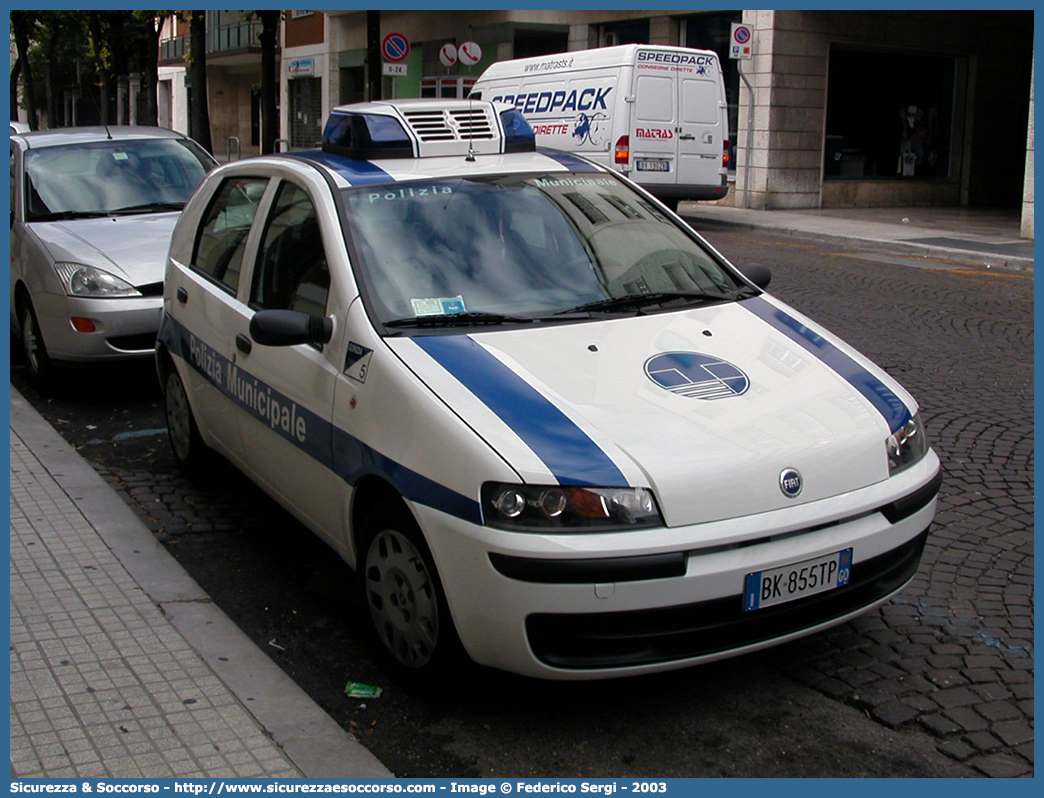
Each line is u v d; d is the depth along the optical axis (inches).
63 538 207.8
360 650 169.2
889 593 152.6
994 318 429.7
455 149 203.6
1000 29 1009.5
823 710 150.3
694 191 745.6
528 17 1100.5
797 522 139.6
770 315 183.0
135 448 271.4
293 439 177.6
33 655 161.6
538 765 138.3
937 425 283.6
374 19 832.9
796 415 151.3
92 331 299.4
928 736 143.8
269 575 196.7
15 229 334.0
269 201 203.5
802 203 927.7
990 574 194.4
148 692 151.3
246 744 139.4
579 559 130.8
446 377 149.3
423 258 174.9
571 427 141.2
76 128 378.3
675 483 135.6
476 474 136.1
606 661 134.5
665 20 991.6
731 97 955.3
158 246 315.0
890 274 555.2
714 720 148.1
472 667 148.5
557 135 758.5
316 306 175.8
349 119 200.5
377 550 157.2
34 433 277.3
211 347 213.0
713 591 134.7
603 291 180.7
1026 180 703.7
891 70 970.1
